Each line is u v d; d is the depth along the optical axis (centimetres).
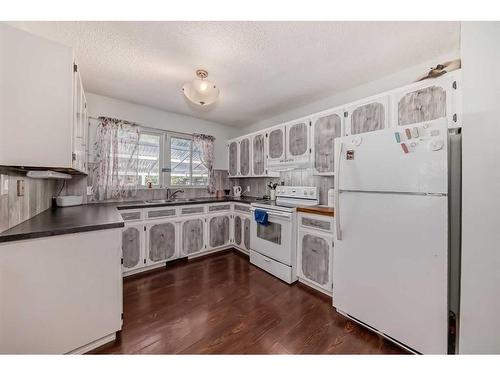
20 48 111
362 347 139
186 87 203
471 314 90
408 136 132
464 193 91
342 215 168
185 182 354
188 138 359
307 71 214
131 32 157
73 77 127
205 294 207
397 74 215
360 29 154
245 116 359
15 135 109
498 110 82
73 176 254
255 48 176
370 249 150
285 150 288
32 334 112
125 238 240
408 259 132
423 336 126
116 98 282
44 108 116
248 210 308
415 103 169
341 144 166
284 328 158
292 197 285
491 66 83
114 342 141
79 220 147
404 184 133
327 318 170
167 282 231
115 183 274
